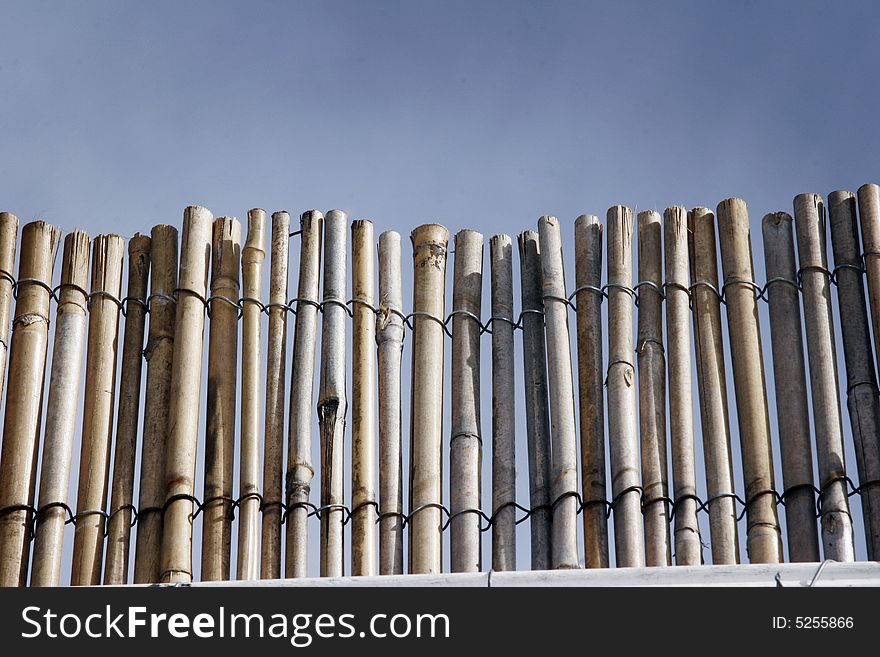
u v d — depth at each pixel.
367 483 4.79
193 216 5.19
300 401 4.89
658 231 5.10
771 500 4.63
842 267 4.97
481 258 5.17
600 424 4.81
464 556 4.68
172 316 5.10
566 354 4.93
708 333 4.90
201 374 5.00
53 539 4.75
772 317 4.93
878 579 4.17
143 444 4.89
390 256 5.16
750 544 4.59
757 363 4.83
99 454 4.86
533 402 4.89
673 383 4.83
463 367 4.96
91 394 4.95
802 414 4.76
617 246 5.05
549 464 4.81
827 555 4.54
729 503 4.64
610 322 4.95
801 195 5.09
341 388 4.94
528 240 5.17
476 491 4.77
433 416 4.88
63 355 4.99
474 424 4.87
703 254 5.04
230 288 5.11
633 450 4.74
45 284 5.11
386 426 4.88
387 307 5.08
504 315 5.04
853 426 4.73
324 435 4.86
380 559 4.71
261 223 5.22
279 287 5.08
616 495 4.68
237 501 4.79
